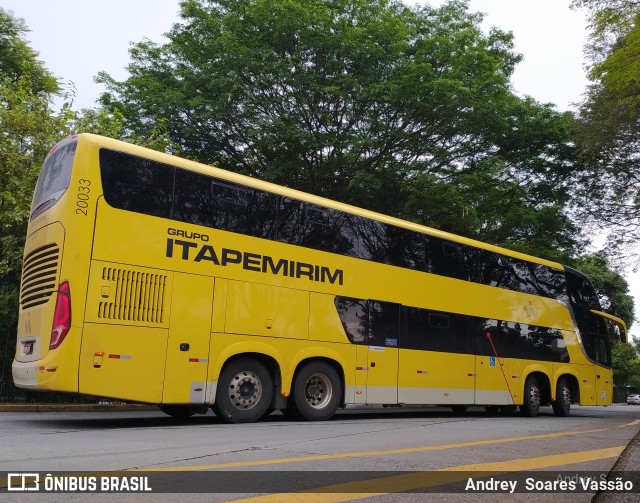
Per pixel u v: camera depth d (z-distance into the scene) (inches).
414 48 815.1
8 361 584.4
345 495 165.6
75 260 326.6
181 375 357.1
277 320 405.4
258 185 414.9
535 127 821.2
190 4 778.8
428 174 751.7
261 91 749.9
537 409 608.7
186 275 367.2
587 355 679.7
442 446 274.8
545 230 873.5
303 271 426.3
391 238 493.4
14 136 604.1
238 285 389.7
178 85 791.1
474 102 749.3
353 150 746.8
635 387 2746.1
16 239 569.9
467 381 530.0
